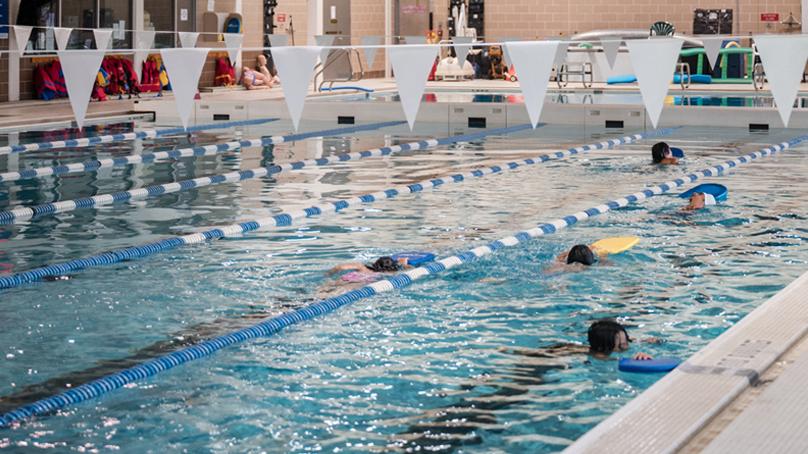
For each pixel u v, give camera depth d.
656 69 5.96
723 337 3.77
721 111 13.36
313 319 4.92
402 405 3.77
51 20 16.05
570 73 18.81
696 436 2.85
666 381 3.26
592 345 4.38
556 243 6.52
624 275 5.68
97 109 15.22
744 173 9.30
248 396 3.88
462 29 22.31
